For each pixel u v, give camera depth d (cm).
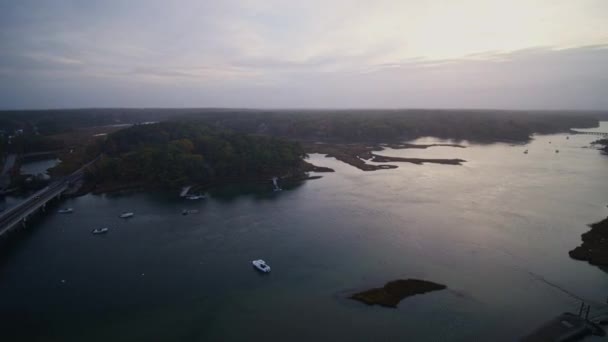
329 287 7212
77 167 18475
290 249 8962
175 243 9419
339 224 10650
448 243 9231
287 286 7262
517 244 9169
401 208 12119
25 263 8356
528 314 6288
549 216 11212
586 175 17325
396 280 7356
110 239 9738
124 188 15075
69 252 8931
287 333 5844
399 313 6316
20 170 18962
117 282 7475
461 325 5984
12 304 6738
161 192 14750
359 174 18100
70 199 13838
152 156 16175
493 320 6116
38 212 12188
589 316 6206
